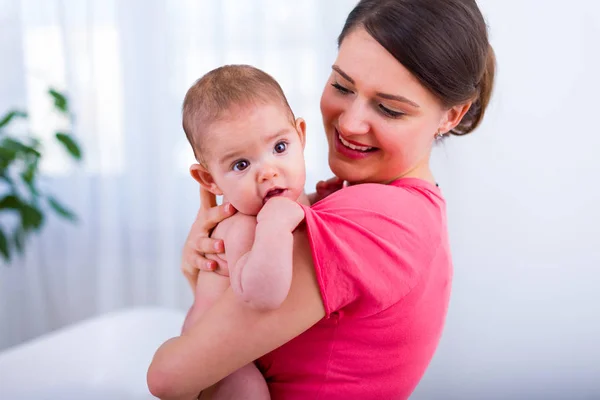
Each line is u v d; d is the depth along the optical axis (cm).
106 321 175
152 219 249
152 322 178
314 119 219
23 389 140
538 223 205
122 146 248
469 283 213
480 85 99
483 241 210
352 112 87
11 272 271
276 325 72
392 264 76
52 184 260
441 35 82
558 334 208
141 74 239
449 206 211
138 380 150
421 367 91
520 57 198
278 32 221
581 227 202
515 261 209
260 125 82
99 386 146
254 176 83
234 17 225
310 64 219
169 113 236
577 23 193
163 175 239
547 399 211
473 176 208
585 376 207
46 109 253
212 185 92
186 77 233
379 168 92
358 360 82
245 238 81
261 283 66
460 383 220
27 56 251
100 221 251
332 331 80
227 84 85
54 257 269
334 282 73
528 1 195
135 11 235
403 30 82
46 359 152
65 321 272
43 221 229
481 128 204
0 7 249
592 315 204
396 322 81
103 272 253
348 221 75
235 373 85
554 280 206
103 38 242
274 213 71
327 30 215
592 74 194
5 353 153
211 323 74
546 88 198
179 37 231
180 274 247
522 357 212
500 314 212
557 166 201
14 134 253
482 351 216
